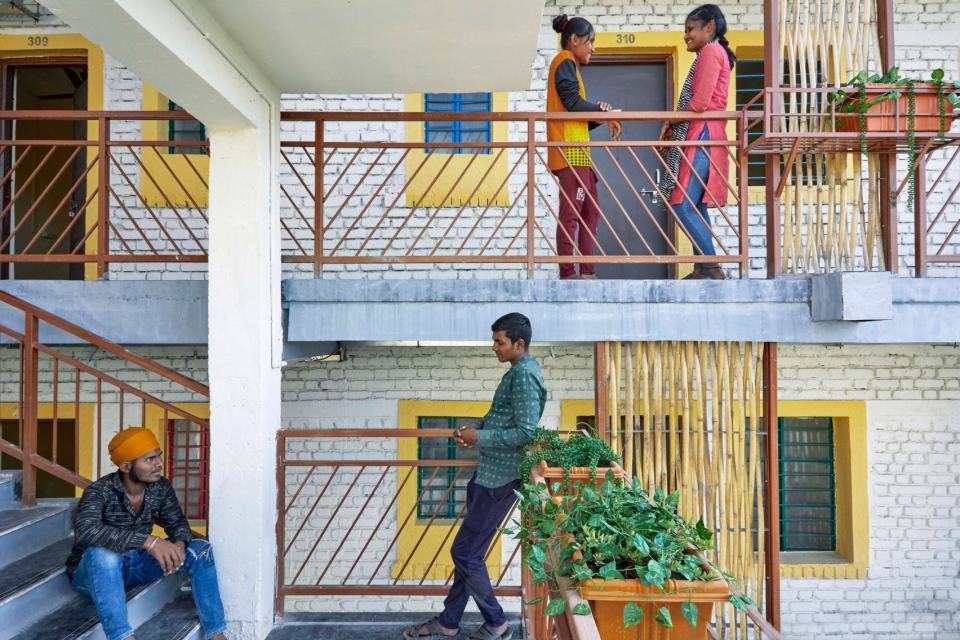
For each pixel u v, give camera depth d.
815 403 6.50
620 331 4.43
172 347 6.62
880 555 6.45
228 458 3.76
